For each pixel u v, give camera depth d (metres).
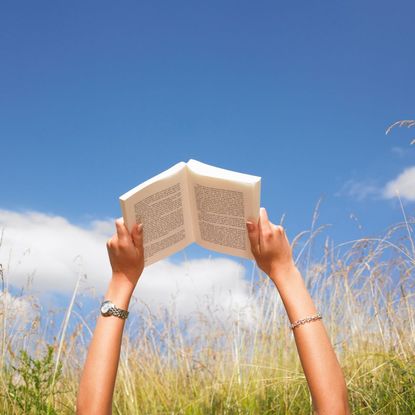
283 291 1.38
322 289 4.93
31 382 3.42
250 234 1.44
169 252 1.76
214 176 1.56
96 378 1.29
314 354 1.27
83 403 1.28
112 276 1.46
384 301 4.61
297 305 1.34
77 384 4.30
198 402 4.32
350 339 4.66
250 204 1.49
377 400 3.76
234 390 4.44
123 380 4.58
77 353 4.60
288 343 4.73
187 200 1.70
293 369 4.50
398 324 4.46
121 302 1.41
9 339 3.97
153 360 5.14
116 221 1.52
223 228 1.66
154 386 4.77
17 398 3.31
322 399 1.24
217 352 4.92
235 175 1.55
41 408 3.38
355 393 3.90
